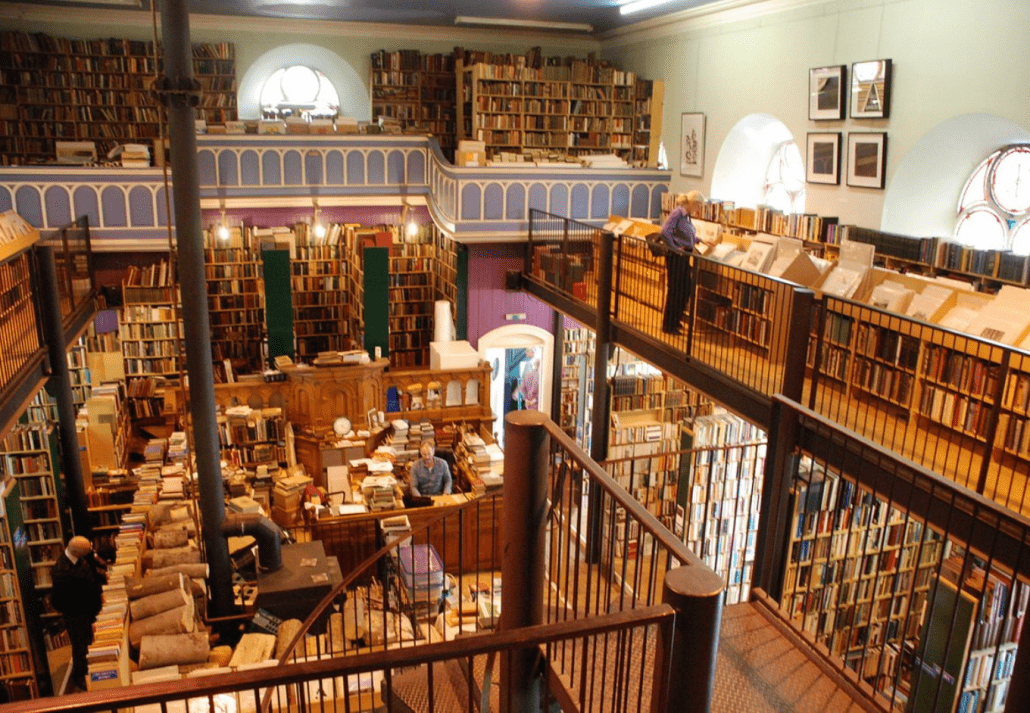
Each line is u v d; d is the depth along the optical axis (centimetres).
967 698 686
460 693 459
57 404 998
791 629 438
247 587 932
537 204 1395
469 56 1791
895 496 585
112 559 1079
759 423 748
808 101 1238
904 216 1113
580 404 1505
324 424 1255
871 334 714
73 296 1166
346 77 1886
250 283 1554
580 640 427
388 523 1027
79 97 1691
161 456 1181
